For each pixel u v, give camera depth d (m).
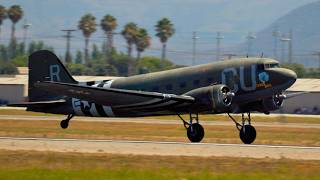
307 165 107.81
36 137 152.38
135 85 156.50
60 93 148.25
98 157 114.88
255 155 118.81
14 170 99.69
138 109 150.50
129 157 115.12
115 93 145.75
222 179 95.06
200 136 143.88
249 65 143.12
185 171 101.25
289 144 143.38
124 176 96.31
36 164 107.00
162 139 153.62
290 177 97.19
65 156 115.75
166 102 144.12
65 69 167.38
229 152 122.56
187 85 148.75
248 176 97.25
